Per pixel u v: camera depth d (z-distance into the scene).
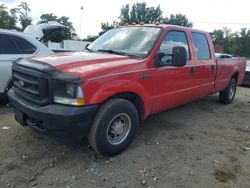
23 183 3.24
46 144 4.20
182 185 3.37
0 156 3.79
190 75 5.27
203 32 5.89
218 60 6.44
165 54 4.48
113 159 3.88
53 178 3.36
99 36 5.55
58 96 3.41
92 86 3.41
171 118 5.91
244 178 3.62
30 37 6.30
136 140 4.55
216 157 4.16
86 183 3.30
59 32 12.59
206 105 7.40
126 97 4.07
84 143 4.27
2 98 5.98
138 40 4.63
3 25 58.50
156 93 4.47
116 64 3.82
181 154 4.17
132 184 3.33
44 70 3.43
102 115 3.63
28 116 3.78
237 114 6.68
